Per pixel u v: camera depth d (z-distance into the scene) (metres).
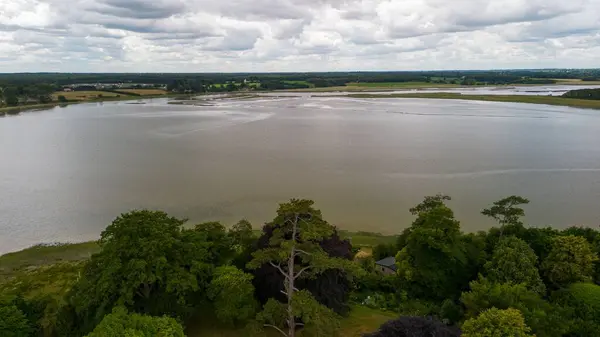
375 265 40.12
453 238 34.16
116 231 27.91
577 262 32.56
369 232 51.59
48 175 74.69
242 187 67.50
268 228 31.73
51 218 56.28
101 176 73.81
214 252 32.22
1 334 25.58
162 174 74.81
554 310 27.00
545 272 33.16
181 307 27.31
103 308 25.38
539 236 36.28
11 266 43.81
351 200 62.03
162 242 27.45
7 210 58.75
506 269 31.48
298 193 64.81
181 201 61.66
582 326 26.81
